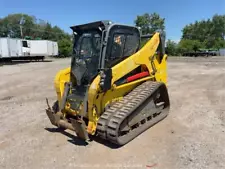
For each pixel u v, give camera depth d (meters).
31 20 79.00
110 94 5.05
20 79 15.02
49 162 4.32
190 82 12.68
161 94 6.27
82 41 5.46
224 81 12.82
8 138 5.45
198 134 5.42
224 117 6.61
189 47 53.66
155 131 5.61
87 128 4.80
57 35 78.75
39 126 6.14
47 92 10.62
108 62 4.97
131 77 5.48
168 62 28.42
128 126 5.03
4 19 76.19
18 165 4.25
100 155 4.52
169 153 4.55
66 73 5.64
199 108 7.56
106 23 4.92
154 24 62.09
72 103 5.21
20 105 8.42
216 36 90.81
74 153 4.61
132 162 4.25
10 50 28.92
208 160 4.26
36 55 33.53
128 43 5.43
